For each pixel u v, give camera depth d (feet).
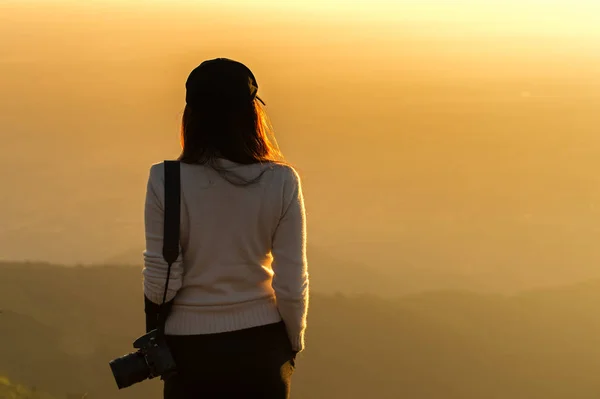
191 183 9.22
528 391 258.16
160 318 9.34
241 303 9.35
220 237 9.27
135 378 9.23
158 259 9.18
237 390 9.32
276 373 9.40
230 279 9.35
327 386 203.31
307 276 9.50
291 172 9.47
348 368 223.30
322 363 222.28
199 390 9.30
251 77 9.46
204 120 9.29
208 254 9.29
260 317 9.42
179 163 9.33
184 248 9.36
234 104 9.21
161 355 9.20
